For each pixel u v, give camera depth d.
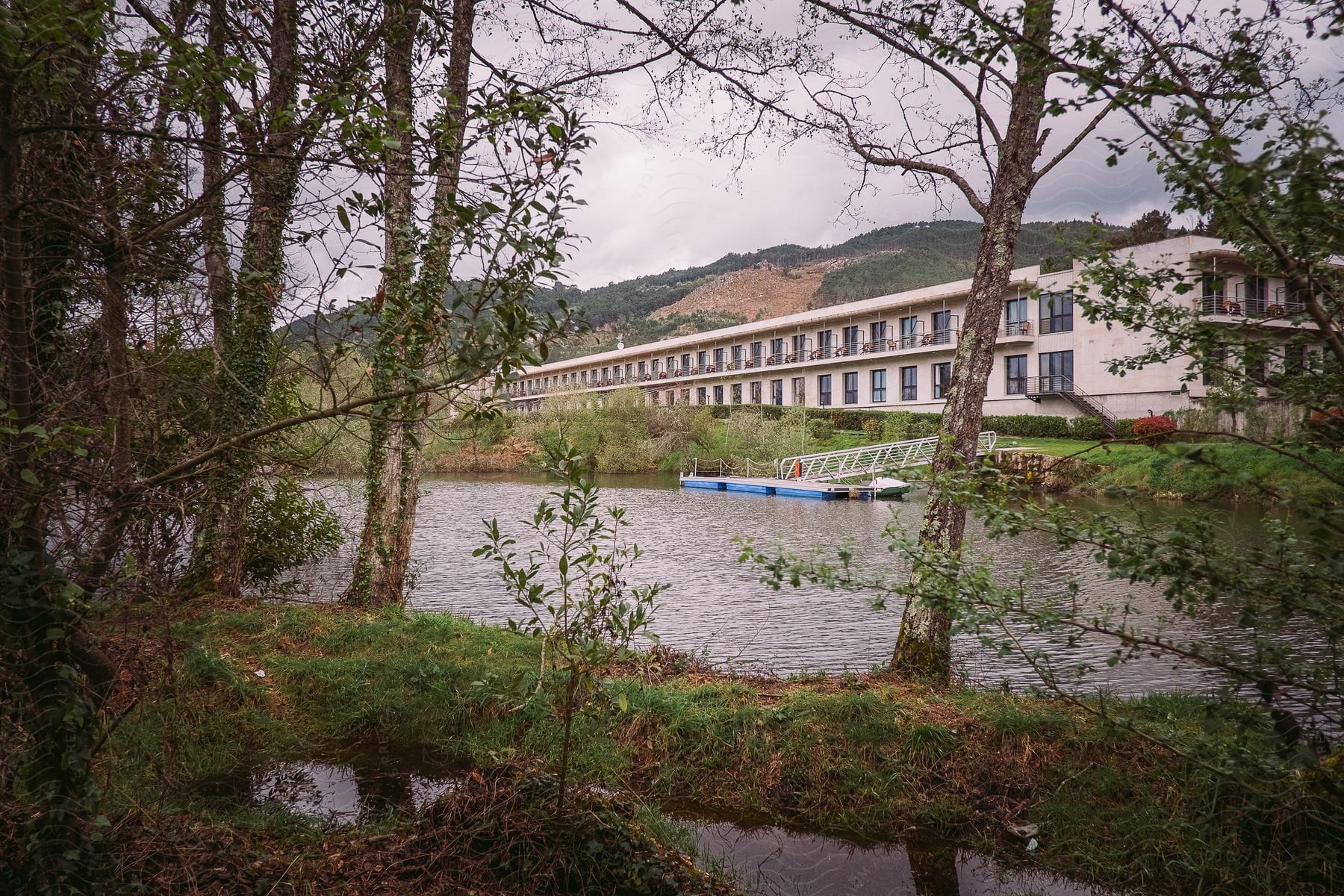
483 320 2.21
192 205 2.60
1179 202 2.16
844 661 7.79
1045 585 10.61
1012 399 34.44
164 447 2.87
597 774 4.79
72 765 2.24
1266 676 2.48
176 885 2.81
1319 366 2.85
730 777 4.75
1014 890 3.74
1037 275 33.47
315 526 10.34
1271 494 2.13
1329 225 2.02
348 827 3.90
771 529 18.50
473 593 11.36
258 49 2.87
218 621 7.05
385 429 8.27
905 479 3.28
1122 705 5.13
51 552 2.29
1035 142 5.92
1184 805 3.97
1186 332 3.38
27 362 2.12
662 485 33.34
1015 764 4.51
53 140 2.48
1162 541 2.47
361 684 5.95
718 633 9.01
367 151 2.20
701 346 54.50
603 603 3.12
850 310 41.91
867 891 3.75
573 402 49.78
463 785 3.57
